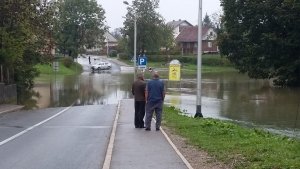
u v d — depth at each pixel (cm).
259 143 1338
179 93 4562
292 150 1189
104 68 9912
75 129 1852
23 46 3647
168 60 11988
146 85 1794
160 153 1239
